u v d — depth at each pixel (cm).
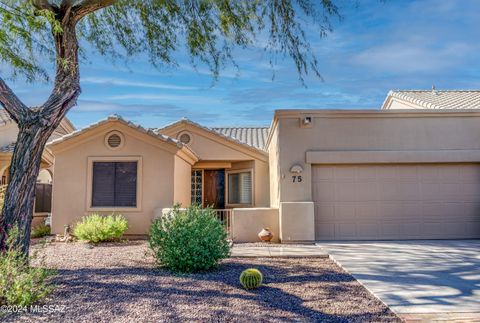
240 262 1054
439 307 647
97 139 1631
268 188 1994
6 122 2142
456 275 877
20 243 839
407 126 1478
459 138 1473
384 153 1456
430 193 1475
